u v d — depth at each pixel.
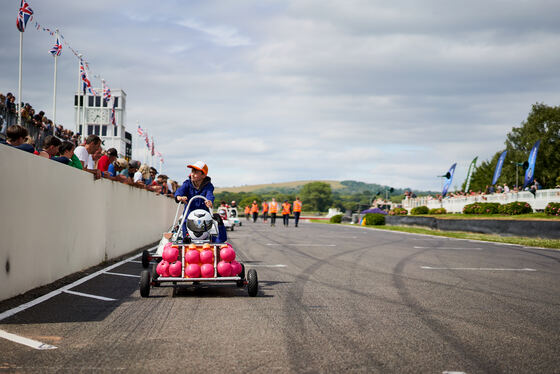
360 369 4.07
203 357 4.34
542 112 73.81
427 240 21.41
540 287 8.62
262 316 6.04
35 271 7.55
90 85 30.72
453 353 4.57
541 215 27.94
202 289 8.05
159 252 8.29
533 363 4.29
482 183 86.44
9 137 7.71
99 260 11.09
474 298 7.46
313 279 9.27
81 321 5.65
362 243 18.98
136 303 6.79
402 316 6.13
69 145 9.22
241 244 17.88
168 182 20.70
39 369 3.97
